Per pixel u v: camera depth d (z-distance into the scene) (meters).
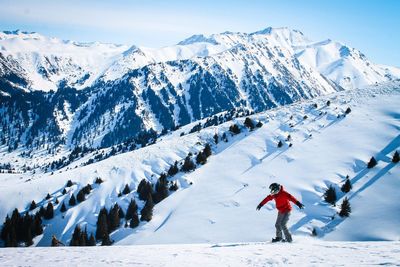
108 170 103.62
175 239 58.72
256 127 101.38
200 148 100.31
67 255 12.57
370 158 72.06
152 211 73.06
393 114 91.19
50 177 114.62
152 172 94.62
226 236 55.97
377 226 50.84
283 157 81.25
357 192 61.62
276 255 10.94
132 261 10.80
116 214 74.69
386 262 8.66
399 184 61.12
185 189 79.25
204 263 10.16
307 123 95.81
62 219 86.94
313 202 61.34
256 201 65.50
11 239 79.12
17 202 102.25
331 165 72.50
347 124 90.38
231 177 77.94
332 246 12.67
